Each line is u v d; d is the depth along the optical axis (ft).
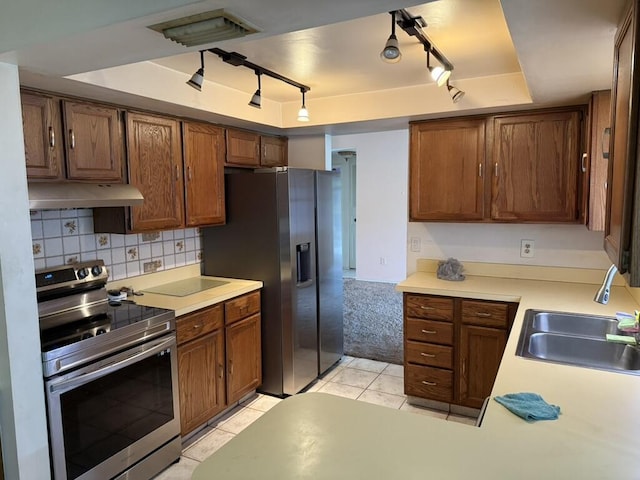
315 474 3.39
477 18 6.19
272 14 4.14
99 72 7.00
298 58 7.95
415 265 11.92
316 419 4.29
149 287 10.23
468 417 9.88
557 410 4.17
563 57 5.86
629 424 3.96
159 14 4.11
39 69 5.77
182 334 8.61
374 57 7.89
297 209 10.76
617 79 4.33
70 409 6.43
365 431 4.04
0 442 5.80
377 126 11.53
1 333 5.58
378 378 12.03
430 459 3.54
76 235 8.64
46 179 7.18
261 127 11.60
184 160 9.78
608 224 4.62
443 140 10.49
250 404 10.71
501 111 9.73
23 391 5.75
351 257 27.96
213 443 9.07
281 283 10.69
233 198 11.07
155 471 7.98
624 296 8.82
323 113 11.13
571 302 8.38
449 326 9.77
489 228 11.02
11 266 5.57
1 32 4.98
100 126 8.04
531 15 4.38
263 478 3.36
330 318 12.50
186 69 8.37
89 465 6.75
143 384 7.68
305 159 13.34
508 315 9.11
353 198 27.50
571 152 9.30
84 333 6.94
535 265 10.63
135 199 8.09
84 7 4.45
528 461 3.46
